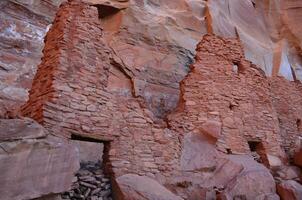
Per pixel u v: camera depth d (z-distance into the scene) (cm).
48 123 400
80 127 431
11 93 830
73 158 353
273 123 723
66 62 448
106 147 470
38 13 987
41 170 314
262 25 1452
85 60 470
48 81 439
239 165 566
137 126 494
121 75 934
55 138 350
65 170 339
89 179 432
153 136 508
